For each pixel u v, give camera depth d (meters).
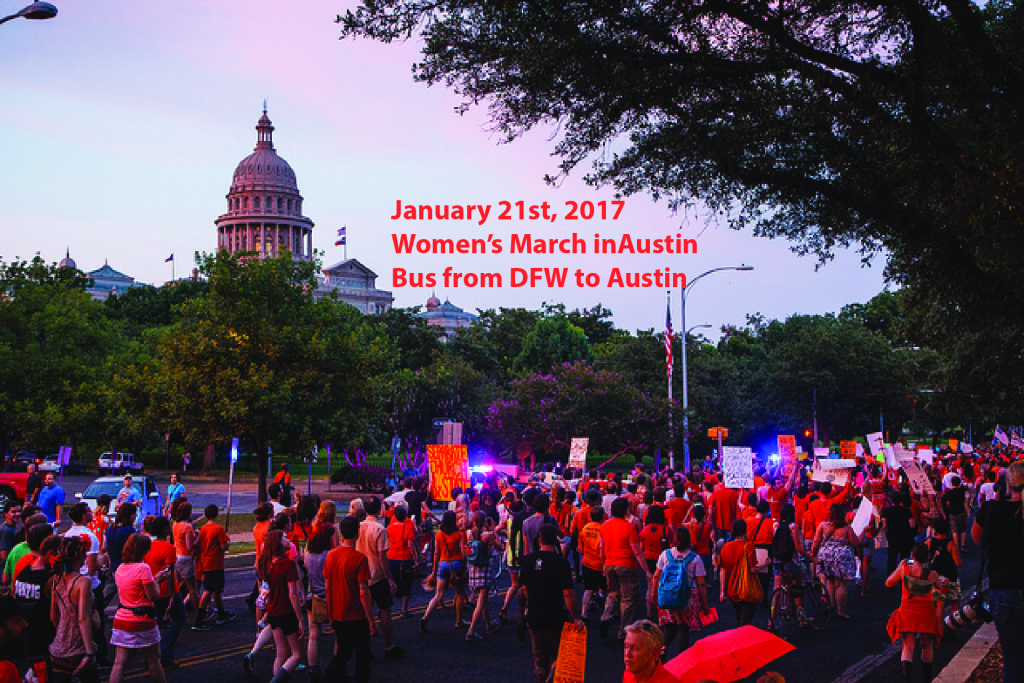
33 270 53.84
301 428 30.44
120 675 8.60
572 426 50.66
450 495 15.70
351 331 34.31
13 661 6.64
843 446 28.05
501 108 11.34
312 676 9.97
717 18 10.55
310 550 10.32
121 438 61.81
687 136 11.16
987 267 12.62
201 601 13.20
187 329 31.19
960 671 9.95
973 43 9.30
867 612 14.48
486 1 10.73
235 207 169.12
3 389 48.72
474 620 12.49
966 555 21.92
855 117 10.38
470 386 60.16
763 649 4.47
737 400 65.50
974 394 30.81
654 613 12.93
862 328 66.38
